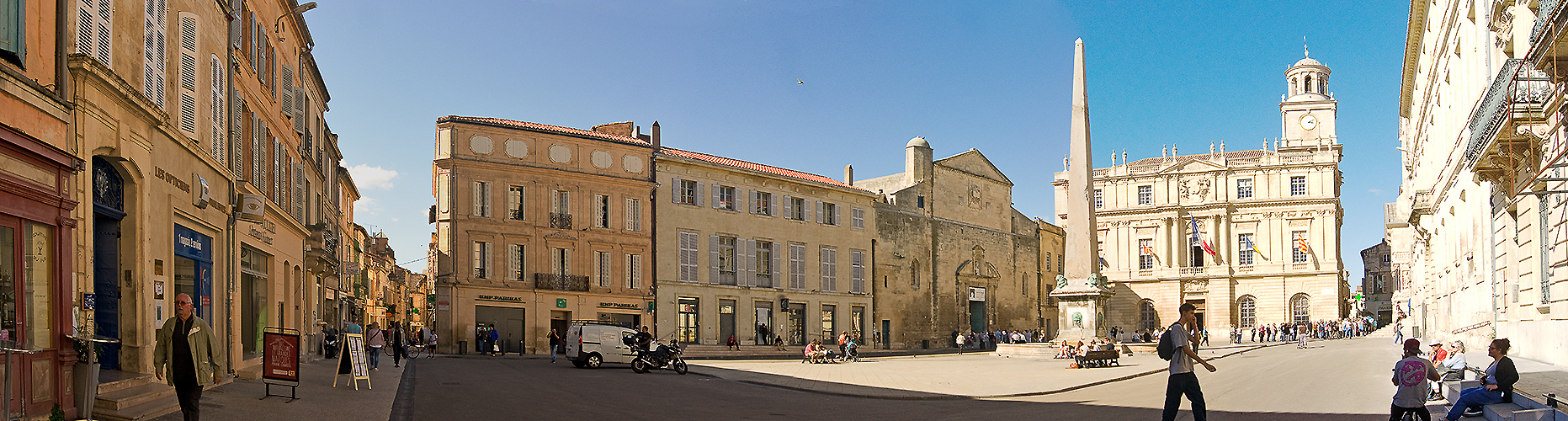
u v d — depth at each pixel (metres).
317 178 33.34
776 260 54.09
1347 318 76.38
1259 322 80.38
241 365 20.47
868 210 59.94
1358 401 16.30
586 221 47.19
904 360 41.62
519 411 15.65
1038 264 76.19
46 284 11.90
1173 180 84.19
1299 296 79.50
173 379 10.76
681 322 49.91
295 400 15.85
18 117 11.27
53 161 11.95
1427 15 35.31
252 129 22.36
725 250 52.28
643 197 49.12
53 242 12.02
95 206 13.94
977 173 69.62
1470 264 30.62
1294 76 86.88
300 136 28.97
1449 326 37.09
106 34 13.66
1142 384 22.28
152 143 15.34
